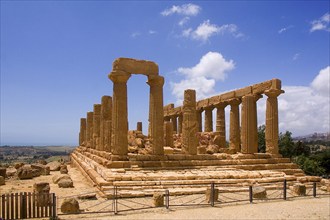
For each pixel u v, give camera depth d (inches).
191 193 765.9
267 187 863.1
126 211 601.0
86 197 705.6
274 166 1143.0
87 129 1732.3
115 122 979.3
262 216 568.1
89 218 551.2
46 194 559.8
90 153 1501.0
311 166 1996.8
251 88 1275.8
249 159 1140.5
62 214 568.4
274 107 1202.0
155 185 797.9
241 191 811.4
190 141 1079.6
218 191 737.6
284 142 2415.1
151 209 617.9
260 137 2234.3
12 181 1126.4
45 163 1913.1
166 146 1288.1
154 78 1029.2
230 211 604.1
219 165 1074.1
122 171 872.3
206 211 602.9
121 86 987.3
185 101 1098.1
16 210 545.0
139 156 986.1
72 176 1204.5
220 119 1478.8
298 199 753.0
